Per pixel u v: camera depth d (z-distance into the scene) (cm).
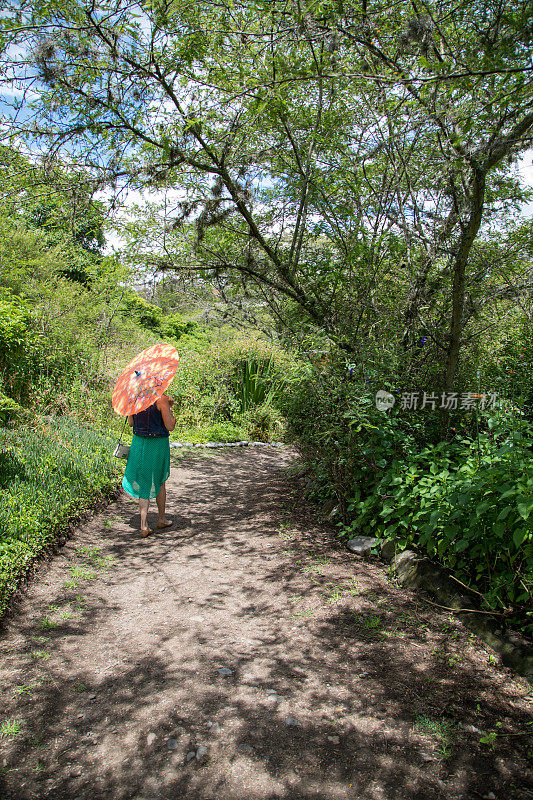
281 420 1035
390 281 537
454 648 288
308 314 579
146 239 576
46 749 220
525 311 542
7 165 458
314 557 421
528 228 493
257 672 276
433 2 365
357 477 452
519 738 222
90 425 761
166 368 486
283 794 198
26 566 365
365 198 546
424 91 338
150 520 534
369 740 225
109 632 315
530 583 281
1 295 854
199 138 489
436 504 351
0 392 633
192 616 337
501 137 348
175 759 216
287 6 330
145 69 436
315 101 550
